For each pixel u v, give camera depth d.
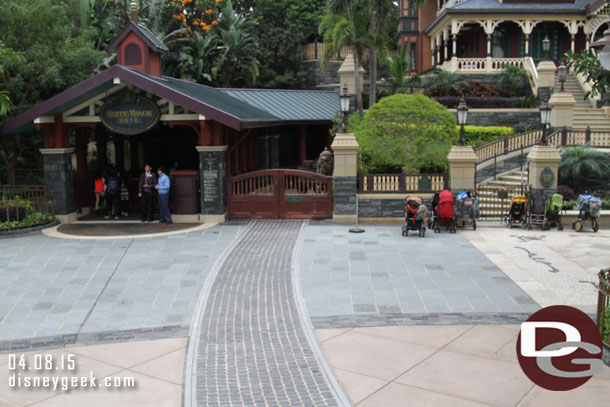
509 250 14.96
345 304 10.70
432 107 20.08
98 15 31.66
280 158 29.80
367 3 28.22
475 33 37.50
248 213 19.92
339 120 25.73
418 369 7.80
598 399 6.90
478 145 27.56
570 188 21.64
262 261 13.99
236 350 8.62
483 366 7.86
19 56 20.64
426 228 18.17
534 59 36.62
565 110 26.20
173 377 7.76
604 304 8.52
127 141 24.88
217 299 11.14
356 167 19.45
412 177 19.22
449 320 9.76
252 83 36.28
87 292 11.78
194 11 35.50
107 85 18.55
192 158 24.75
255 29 36.62
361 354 8.35
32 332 9.65
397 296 11.14
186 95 18.06
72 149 19.92
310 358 8.25
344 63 31.06
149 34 19.94
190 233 17.52
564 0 35.41
